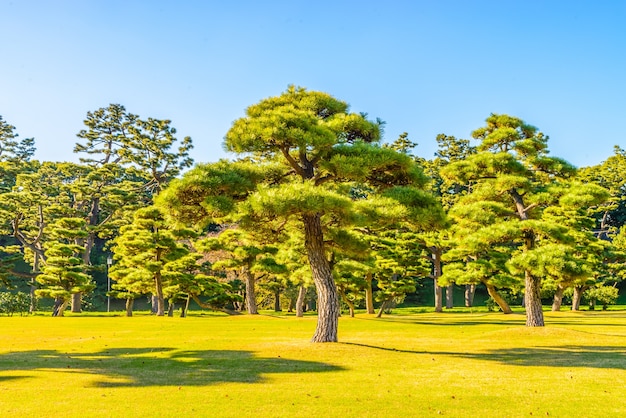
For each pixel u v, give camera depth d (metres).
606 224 81.00
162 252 47.50
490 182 31.20
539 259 25.50
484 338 24.70
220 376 14.92
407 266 45.84
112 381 14.19
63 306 48.22
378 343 22.92
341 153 19.53
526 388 13.47
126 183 66.56
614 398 12.39
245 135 19.16
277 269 43.97
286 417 10.64
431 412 11.07
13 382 14.04
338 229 22.39
